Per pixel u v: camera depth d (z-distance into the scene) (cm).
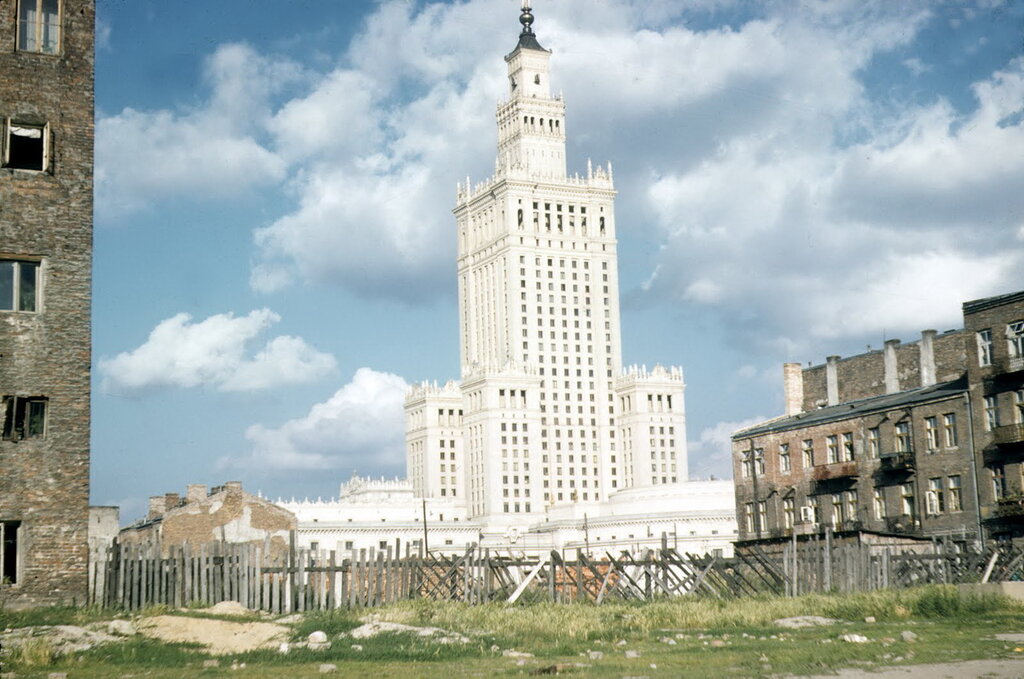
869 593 5459
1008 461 8269
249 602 5288
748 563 6581
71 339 4866
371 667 3381
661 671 3111
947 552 6788
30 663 3447
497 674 3139
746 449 10794
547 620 4644
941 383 9706
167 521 9269
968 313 8644
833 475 9750
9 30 4938
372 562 5653
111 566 5059
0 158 4853
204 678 3148
